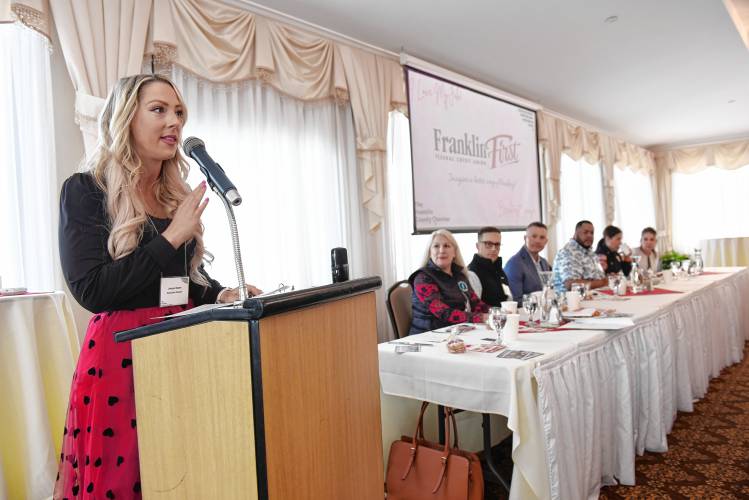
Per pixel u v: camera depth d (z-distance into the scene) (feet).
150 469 2.89
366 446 3.16
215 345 2.55
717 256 23.91
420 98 14.66
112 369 3.42
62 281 8.07
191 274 4.22
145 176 3.98
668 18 12.71
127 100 3.70
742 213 28.76
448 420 6.28
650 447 8.35
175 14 9.41
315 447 2.72
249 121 10.96
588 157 23.80
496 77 16.80
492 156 17.30
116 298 3.35
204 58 9.83
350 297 3.11
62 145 8.29
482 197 16.81
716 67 16.56
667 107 21.39
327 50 12.19
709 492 6.92
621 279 12.04
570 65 15.81
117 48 8.51
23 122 7.82
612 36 13.66
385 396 7.22
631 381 8.00
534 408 5.62
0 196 7.63
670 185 30.68
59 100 8.28
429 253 9.75
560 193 21.11
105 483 3.27
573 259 14.64
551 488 5.57
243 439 2.46
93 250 3.46
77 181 3.59
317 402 2.76
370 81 13.20
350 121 13.08
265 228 11.19
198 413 2.64
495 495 7.03
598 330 7.55
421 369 6.39
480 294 11.46
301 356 2.66
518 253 13.30
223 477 2.55
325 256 12.38
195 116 9.98
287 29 11.47
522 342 6.83
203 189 3.63
